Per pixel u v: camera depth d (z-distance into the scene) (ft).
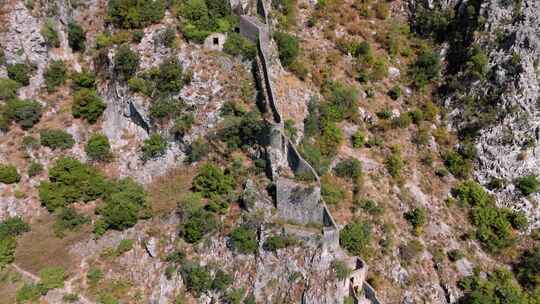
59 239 236.43
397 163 248.93
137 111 249.96
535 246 247.70
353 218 225.97
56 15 276.41
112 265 226.79
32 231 239.50
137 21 255.70
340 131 248.93
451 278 229.86
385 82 280.31
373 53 285.43
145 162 250.37
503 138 261.85
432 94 283.79
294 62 260.01
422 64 285.43
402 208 240.53
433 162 262.88
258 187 221.05
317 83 261.03
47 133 255.91
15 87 267.18
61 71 273.54
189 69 247.09
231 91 245.04
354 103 259.80
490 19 272.51
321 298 198.59
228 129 236.43
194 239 219.00
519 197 259.39
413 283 223.30
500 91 265.34
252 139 235.81
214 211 222.48
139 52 252.21
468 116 271.08
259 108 240.32
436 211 248.32
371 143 255.50
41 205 245.24
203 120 244.01
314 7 295.07
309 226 211.00
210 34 250.98
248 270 210.18
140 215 233.55
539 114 262.47
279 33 261.03
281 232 207.72
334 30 287.89
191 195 228.84
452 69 285.64
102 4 277.44
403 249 227.61
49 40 274.77
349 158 244.22
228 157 237.86
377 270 219.41
